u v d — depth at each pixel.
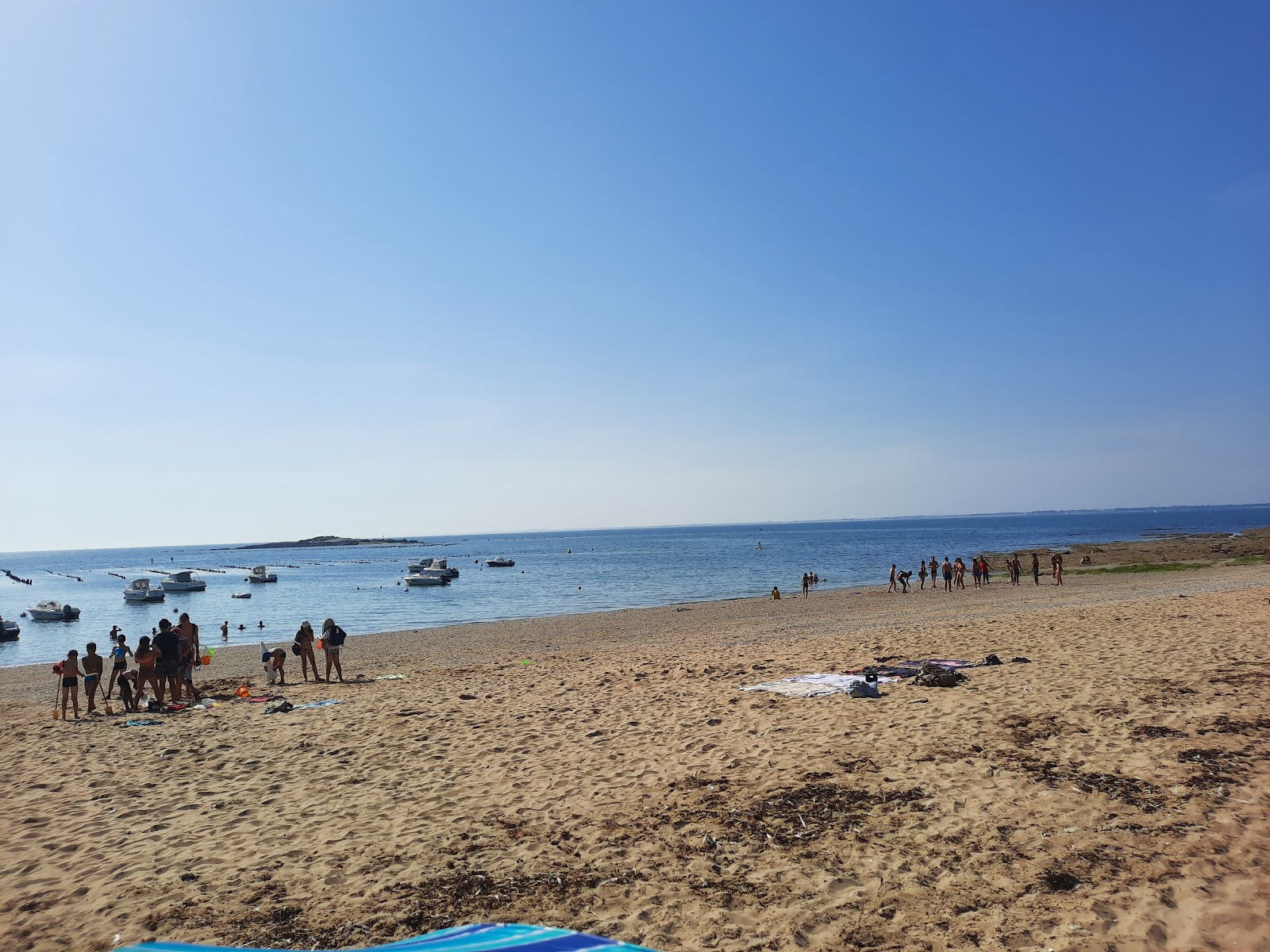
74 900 6.35
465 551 177.88
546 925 5.34
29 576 146.38
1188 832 6.09
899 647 17.02
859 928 5.10
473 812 8.04
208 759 11.15
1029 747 8.53
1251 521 196.75
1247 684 10.42
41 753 12.34
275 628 42.00
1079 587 36.75
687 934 5.18
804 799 7.54
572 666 19.42
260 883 6.45
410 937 5.31
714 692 13.68
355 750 11.20
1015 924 4.98
